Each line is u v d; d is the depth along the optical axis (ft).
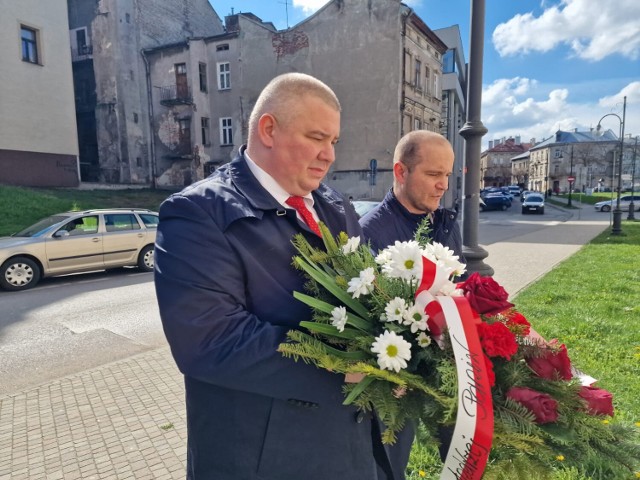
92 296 23.08
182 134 81.66
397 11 67.31
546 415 3.11
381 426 4.23
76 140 68.18
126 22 79.41
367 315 3.56
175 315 3.39
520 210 114.83
